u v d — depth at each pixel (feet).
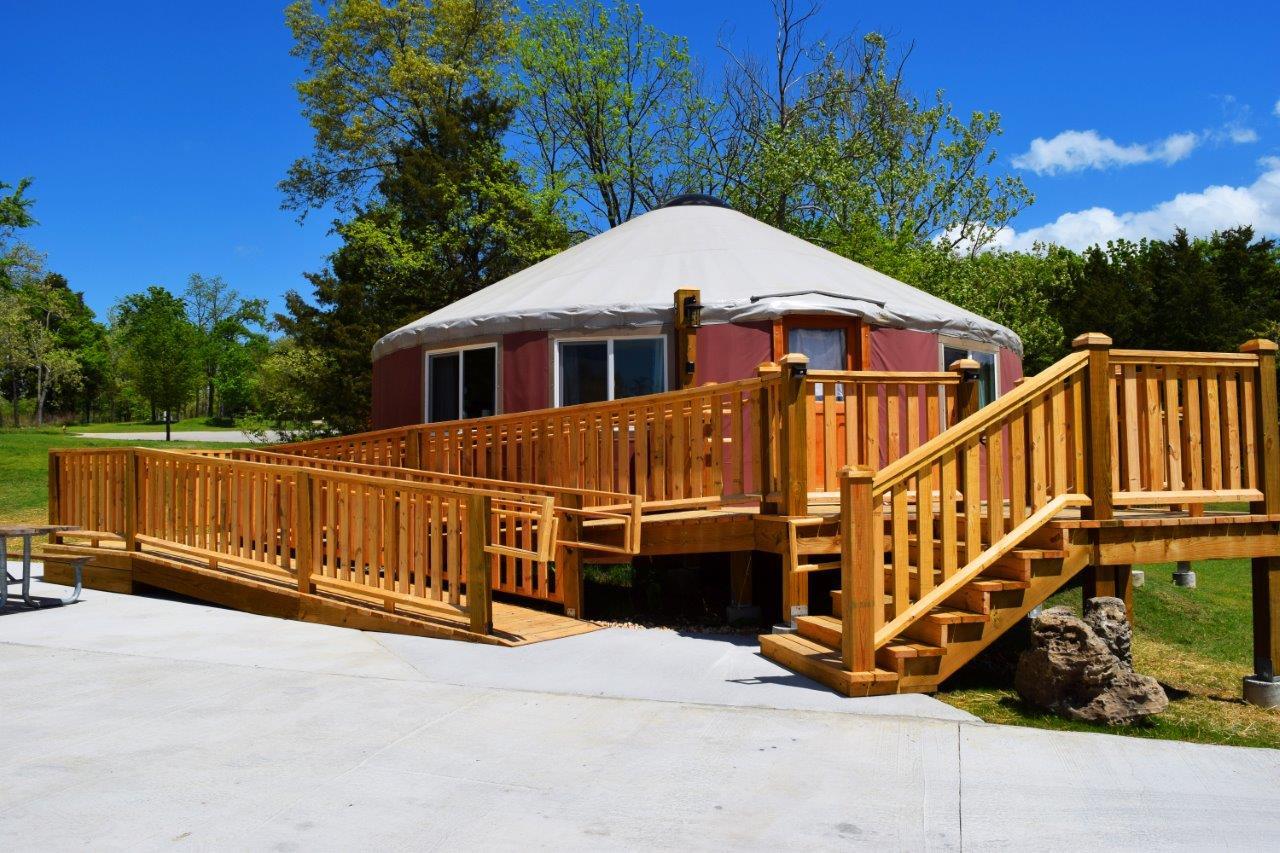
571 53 91.76
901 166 82.07
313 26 99.76
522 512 24.44
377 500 23.04
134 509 29.25
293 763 12.58
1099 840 10.34
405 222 87.45
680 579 26.48
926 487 17.25
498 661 18.85
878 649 17.13
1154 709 15.76
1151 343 101.40
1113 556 18.48
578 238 95.86
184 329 128.47
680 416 23.52
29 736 13.73
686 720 14.66
